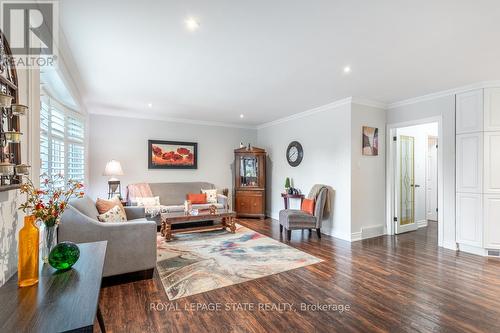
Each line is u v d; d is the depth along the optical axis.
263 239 4.11
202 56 2.60
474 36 2.19
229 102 4.40
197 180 6.04
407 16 1.90
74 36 2.18
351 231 4.11
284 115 5.45
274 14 1.88
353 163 4.15
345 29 2.09
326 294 2.31
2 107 1.18
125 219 3.31
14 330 0.87
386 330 1.80
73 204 2.58
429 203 6.05
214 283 2.52
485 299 2.22
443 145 3.80
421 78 3.23
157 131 5.57
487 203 3.39
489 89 3.35
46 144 3.02
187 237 4.19
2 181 1.21
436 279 2.63
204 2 1.73
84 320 0.93
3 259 1.24
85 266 1.42
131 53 2.52
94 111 4.94
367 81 3.34
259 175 6.00
